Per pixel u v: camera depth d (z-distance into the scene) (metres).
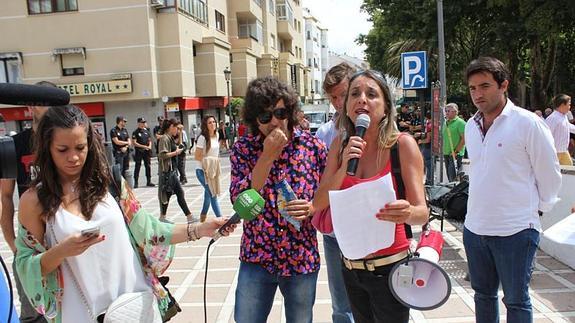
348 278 2.56
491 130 3.05
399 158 2.36
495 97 3.01
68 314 2.11
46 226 2.11
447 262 5.46
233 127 26.36
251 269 2.68
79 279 2.11
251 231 2.66
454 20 19.73
